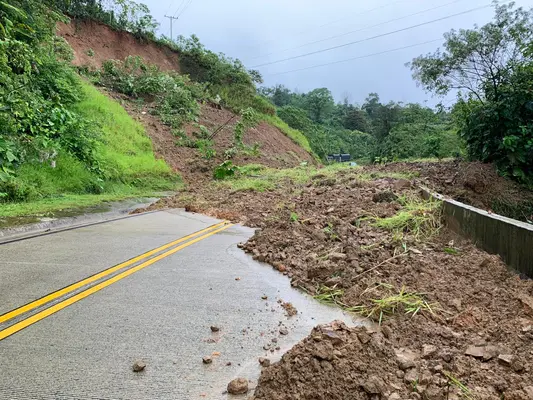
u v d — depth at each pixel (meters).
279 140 30.08
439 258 4.67
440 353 2.67
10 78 10.63
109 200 10.41
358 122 77.00
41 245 5.59
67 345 2.79
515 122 10.32
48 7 13.52
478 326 3.12
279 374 2.32
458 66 11.88
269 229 6.60
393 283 4.01
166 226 7.50
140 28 27.83
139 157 15.64
